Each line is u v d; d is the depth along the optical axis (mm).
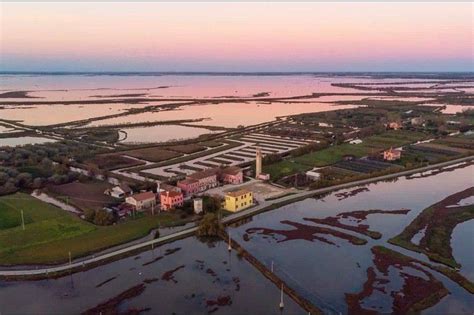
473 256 123750
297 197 174125
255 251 127875
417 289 105875
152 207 154125
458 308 98188
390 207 165375
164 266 118750
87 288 107250
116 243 130125
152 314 96938
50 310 97938
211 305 100375
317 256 124562
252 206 162500
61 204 164625
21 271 113688
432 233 138750
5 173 191875
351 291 105750
